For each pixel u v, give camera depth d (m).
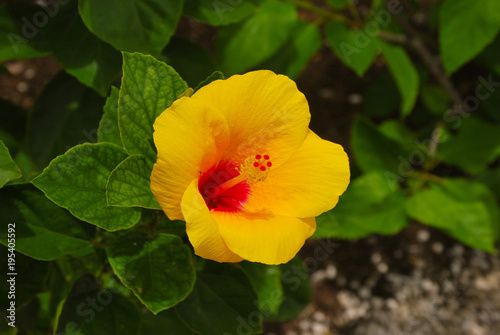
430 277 1.06
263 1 0.69
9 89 1.08
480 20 0.78
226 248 0.52
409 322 1.02
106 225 0.54
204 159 0.54
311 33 0.85
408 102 0.88
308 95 1.17
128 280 0.56
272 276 0.70
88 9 0.63
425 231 1.10
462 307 1.02
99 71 0.66
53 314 0.65
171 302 0.55
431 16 1.08
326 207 0.55
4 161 0.53
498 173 1.00
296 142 0.55
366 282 1.06
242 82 0.53
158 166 0.51
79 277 0.61
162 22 0.63
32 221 0.57
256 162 0.55
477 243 0.87
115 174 0.52
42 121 0.71
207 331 0.61
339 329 1.02
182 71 0.70
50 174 0.53
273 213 0.56
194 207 0.51
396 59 0.84
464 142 0.97
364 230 0.90
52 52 0.66
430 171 1.10
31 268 0.59
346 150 1.13
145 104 0.54
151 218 0.57
